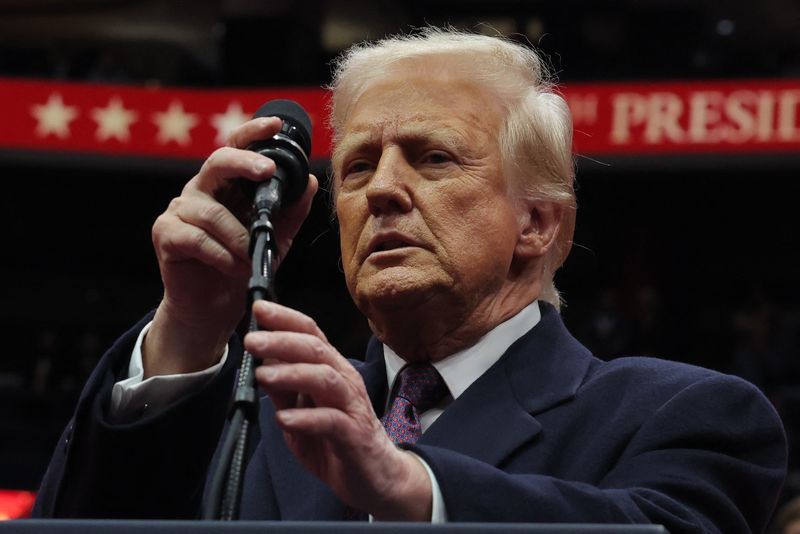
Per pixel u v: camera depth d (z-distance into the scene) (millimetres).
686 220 11445
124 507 1282
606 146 8453
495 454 1312
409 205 1386
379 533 780
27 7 10883
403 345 1436
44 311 12000
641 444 1299
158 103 9031
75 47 11531
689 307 10953
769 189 11297
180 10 10844
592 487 1150
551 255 1568
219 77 10797
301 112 1295
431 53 1482
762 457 1342
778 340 8430
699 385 1345
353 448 1013
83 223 12039
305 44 10688
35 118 8984
